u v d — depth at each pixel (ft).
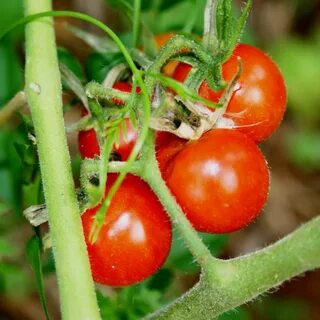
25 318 1.92
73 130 0.90
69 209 0.81
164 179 0.84
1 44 1.24
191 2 1.24
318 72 2.33
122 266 0.84
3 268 1.30
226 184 0.82
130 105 0.80
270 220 2.34
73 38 1.74
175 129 0.83
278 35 2.51
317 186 2.45
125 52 0.82
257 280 0.82
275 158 2.47
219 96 0.85
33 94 0.87
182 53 0.83
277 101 0.87
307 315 2.17
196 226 0.85
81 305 0.79
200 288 0.84
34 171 1.04
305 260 0.81
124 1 1.18
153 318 0.86
